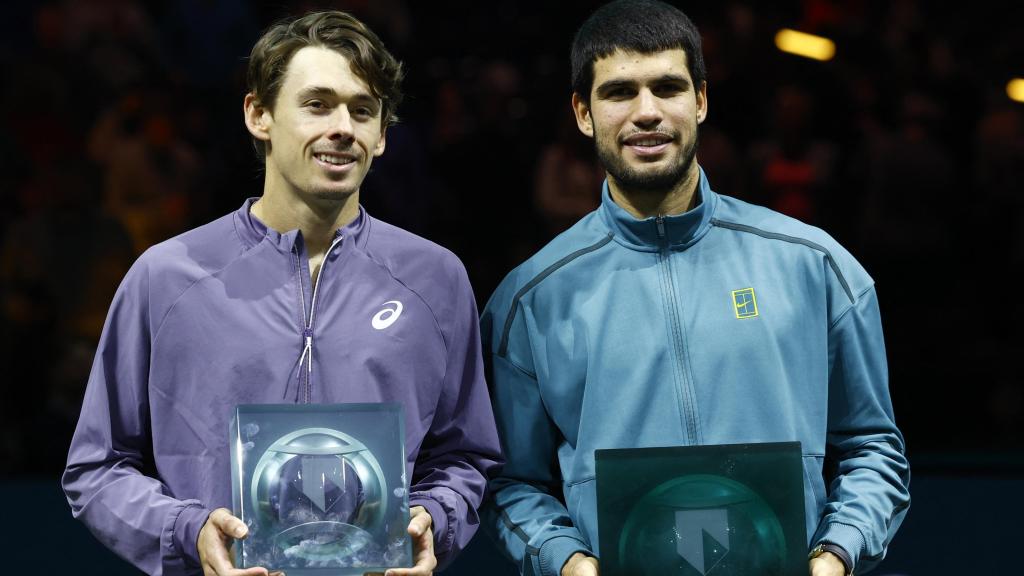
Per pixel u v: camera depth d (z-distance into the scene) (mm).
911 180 13914
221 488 5559
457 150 14008
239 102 14508
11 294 13070
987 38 16094
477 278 13312
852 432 6152
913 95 14734
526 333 6191
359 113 5695
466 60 14945
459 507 5727
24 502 10477
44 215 13312
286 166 5664
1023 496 9406
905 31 15562
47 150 14391
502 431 6223
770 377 5895
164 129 14062
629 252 6164
